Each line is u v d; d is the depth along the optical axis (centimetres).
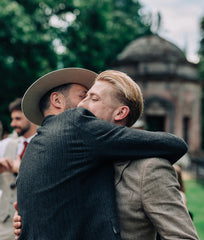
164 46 1655
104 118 135
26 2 1104
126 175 123
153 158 120
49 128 133
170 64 1616
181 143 128
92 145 121
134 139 121
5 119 1029
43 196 119
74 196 119
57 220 117
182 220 111
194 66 1712
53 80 162
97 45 1352
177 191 117
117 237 114
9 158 230
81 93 164
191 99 1683
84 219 118
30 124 277
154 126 1942
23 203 125
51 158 122
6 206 246
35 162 126
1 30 943
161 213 112
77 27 1283
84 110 132
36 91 167
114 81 136
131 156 121
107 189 122
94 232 116
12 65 1011
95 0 1298
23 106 177
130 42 1889
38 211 119
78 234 116
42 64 1073
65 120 131
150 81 1603
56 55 1155
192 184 941
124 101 136
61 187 119
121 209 120
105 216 116
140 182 118
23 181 127
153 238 121
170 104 1611
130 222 119
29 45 1025
